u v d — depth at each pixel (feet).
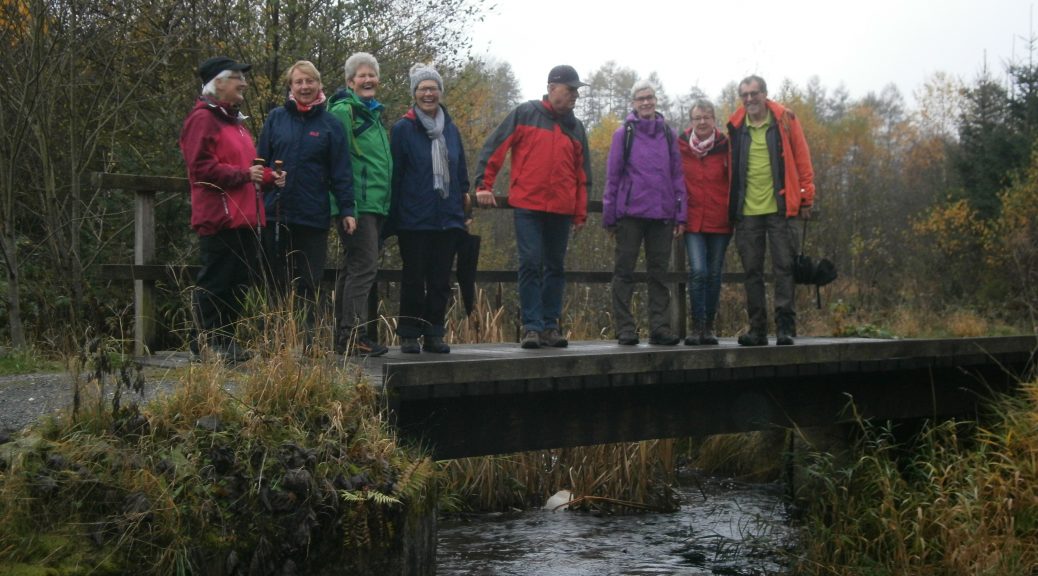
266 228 16.83
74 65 28.17
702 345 22.44
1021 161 60.23
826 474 21.62
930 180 78.95
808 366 21.02
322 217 17.01
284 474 11.14
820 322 37.81
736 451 30.45
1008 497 18.80
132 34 30.60
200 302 16.60
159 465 10.72
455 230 18.30
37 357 18.21
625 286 21.75
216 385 12.23
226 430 11.59
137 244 18.74
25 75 27.27
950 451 22.45
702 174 22.34
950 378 24.59
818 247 61.31
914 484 20.29
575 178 20.42
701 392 19.90
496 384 15.81
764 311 21.99
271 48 29.84
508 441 16.81
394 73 31.89
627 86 148.56
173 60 31.65
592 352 17.67
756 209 21.93
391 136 17.94
